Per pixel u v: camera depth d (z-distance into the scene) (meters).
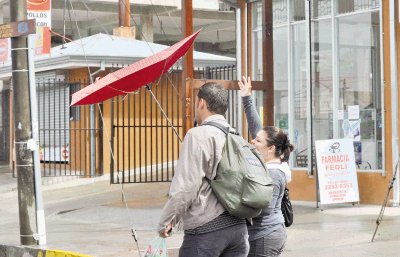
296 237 12.78
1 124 33.94
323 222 14.37
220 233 5.82
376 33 16.52
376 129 16.47
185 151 5.75
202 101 6.05
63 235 14.41
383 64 16.16
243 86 7.77
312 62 17.97
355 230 13.27
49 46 19.03
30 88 13.24
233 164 5.79
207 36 42.69
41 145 26.50
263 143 7.03
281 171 6.91
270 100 12.87
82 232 14.80
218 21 38.97
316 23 17.92
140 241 13.33
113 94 9.52
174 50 9.26
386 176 16.11
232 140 5.86
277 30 19.03
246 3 19.80
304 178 17.88
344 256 10.97
